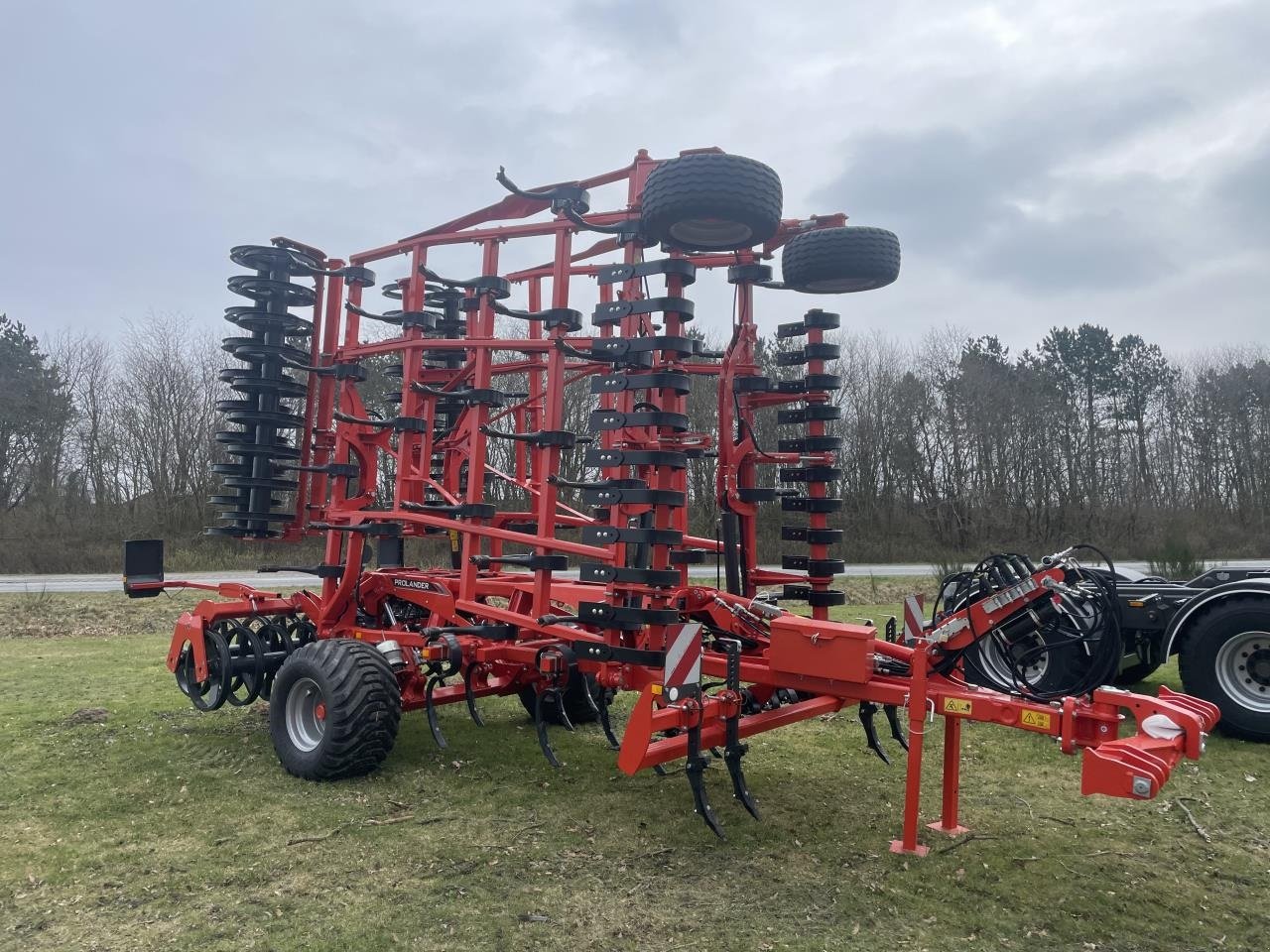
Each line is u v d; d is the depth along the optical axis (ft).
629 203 15.61
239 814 14.17
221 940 10.00
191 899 11.06
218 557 68.39
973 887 11.57
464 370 18.67
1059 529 98.22
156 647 33.91
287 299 18.99
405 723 20.16
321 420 19.84
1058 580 12.46
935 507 99.35
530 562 15.16
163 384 88.17
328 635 18.94
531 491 19.79
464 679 17.76
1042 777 16.51
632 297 15.53
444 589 17.33
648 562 13.99
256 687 19.20
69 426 92.63
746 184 12.64
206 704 19.71
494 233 16.70
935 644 12.69
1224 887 11.73
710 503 38.70
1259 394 106.01
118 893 11.23
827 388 16.93
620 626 13.58
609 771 16.63
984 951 9.90
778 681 13.70
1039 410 104.27
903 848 12.70
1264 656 19.22
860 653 12.68
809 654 13.20
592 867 12.10
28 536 75.82
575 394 57.36
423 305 18.63
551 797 15.06
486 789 15.48
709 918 10.59
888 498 100.94
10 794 15.15
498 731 19.49
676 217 12.79
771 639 13.71
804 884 11.59
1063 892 11.44
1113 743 10.56
